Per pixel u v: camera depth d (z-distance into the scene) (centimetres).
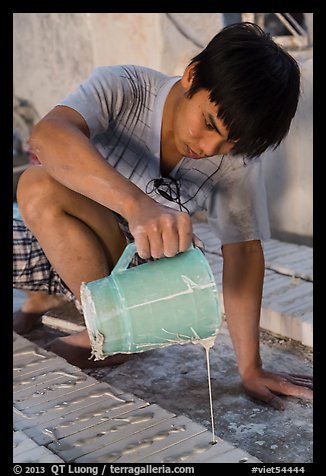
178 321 150
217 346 260
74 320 285
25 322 279
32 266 258
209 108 160
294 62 166
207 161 206
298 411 211
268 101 156
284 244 345
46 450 161
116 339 150
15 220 263
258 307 222
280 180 348
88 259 208
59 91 488
